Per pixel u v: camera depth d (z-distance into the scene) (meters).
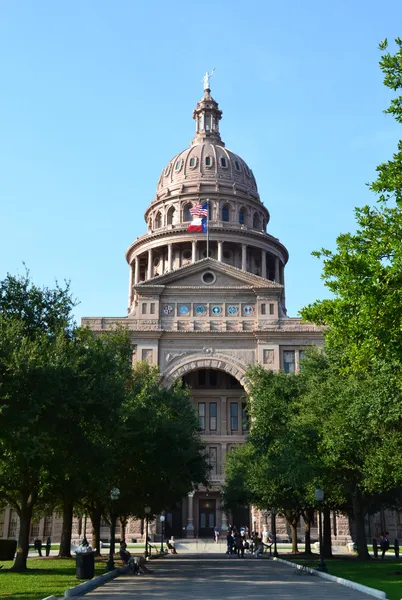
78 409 28.95
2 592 21.94
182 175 114.31
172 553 61.56
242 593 23.23
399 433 31.86
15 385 26.47
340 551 65.75
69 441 29.67
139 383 49.03
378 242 22.86
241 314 78.44
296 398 46.16
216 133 124.50
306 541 54.47
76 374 28.88
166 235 103.38
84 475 31.61
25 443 25.91
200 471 51.44
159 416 42.03
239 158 119.25
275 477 44.12
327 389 38.12
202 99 126.00
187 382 85.62
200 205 100.81
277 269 107.38
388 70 23.28
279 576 31.84
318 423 38.59
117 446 37.06
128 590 24.55
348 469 38.56
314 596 22.00
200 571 35.75
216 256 103.50
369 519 76.19
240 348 77.44
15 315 33.16
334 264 22.62
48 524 75.31
